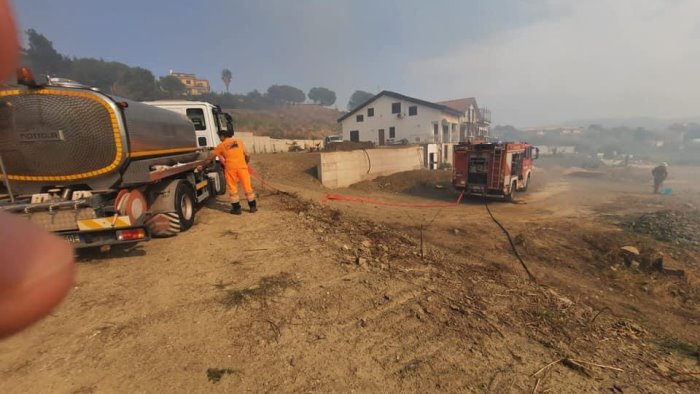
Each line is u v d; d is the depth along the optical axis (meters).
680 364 3.58
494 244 9.17
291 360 3.18
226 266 5.03
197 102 9.64
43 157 4.90
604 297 6.48
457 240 9.39
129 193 5.34
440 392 2.91
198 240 6.16
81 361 3.09
